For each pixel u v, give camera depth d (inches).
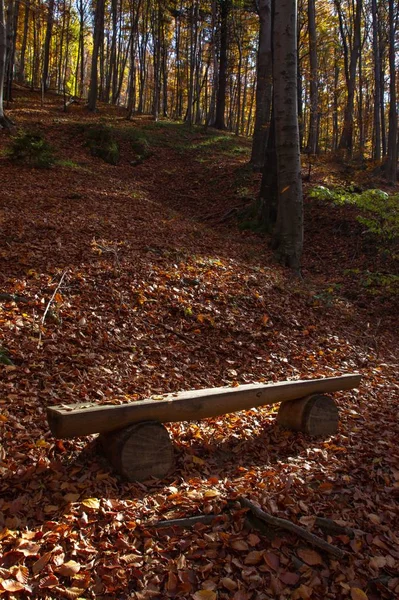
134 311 261.3
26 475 133.0
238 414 197.3
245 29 1358.3
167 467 146.3
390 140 822.5
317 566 116.8
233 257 387.2
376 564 119.2
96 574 104.2
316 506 136.2
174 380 213.3
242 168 718.5
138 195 577.3
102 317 246.1
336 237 505.4
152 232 398.3
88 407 133.0
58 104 1211.2
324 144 866.1
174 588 104.1
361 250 470.0
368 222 389.7
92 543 112.5
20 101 1159.6
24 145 573.9
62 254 299.3
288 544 121.0
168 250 353.1
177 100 1739.7
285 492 138.6
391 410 217.8
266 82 706.2
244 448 170.7
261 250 439.5
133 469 139.1
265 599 105.5
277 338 279.4
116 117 1141.1
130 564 107.4
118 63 1737.2
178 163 818.8
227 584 106.7
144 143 852.0
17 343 203.2
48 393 177.5
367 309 373.1
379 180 699.4
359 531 129.0
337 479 152.0
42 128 829.2
